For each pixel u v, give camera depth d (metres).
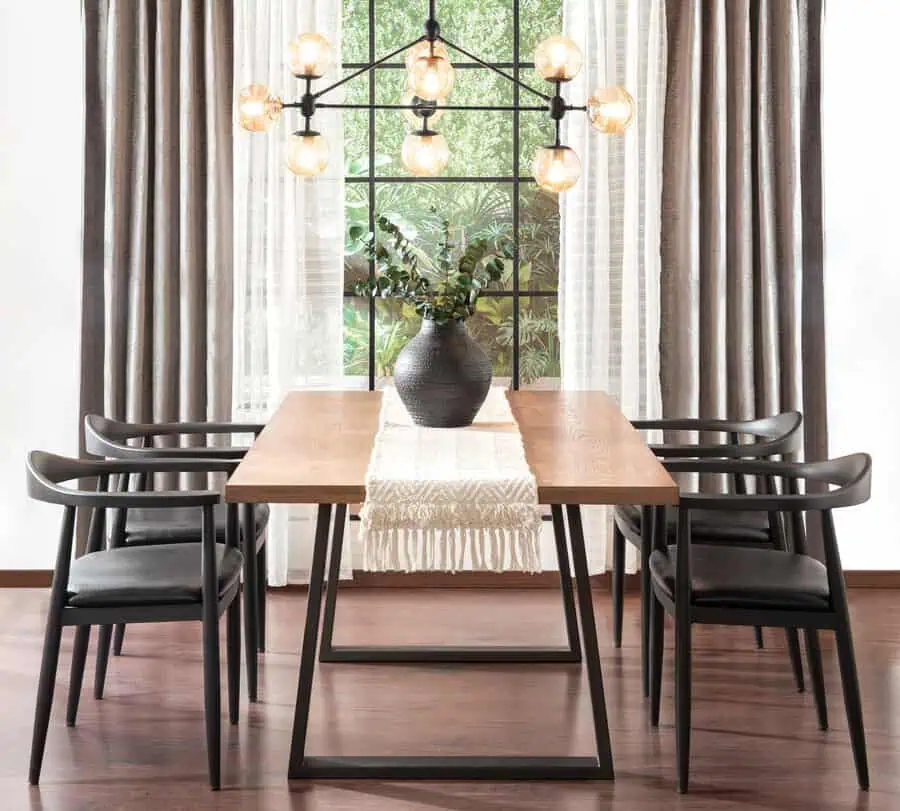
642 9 4.18
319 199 4.27
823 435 4.37
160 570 2.97
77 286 4.37
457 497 2.65
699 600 2.87
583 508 4.37
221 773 2.93
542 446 3.12
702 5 4.17
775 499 2.80
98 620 2.85
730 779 2.91
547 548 4.49
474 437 3.23
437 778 2.92
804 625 2.87
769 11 4.16
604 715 2.91
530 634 3.97
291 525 4.47
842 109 4.32
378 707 3.35
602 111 2.99
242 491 2.65
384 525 2.65
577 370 4.30
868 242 4.38
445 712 3.32
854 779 2.91
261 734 3.16
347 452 3.03
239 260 4.25
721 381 4.28
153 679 3.57
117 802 2.78
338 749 3.06
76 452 4.44
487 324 4.65
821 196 4.28
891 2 4.29
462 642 3.88
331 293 4.30
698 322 4.27
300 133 3.12
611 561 4.46
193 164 4.20
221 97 4.19
